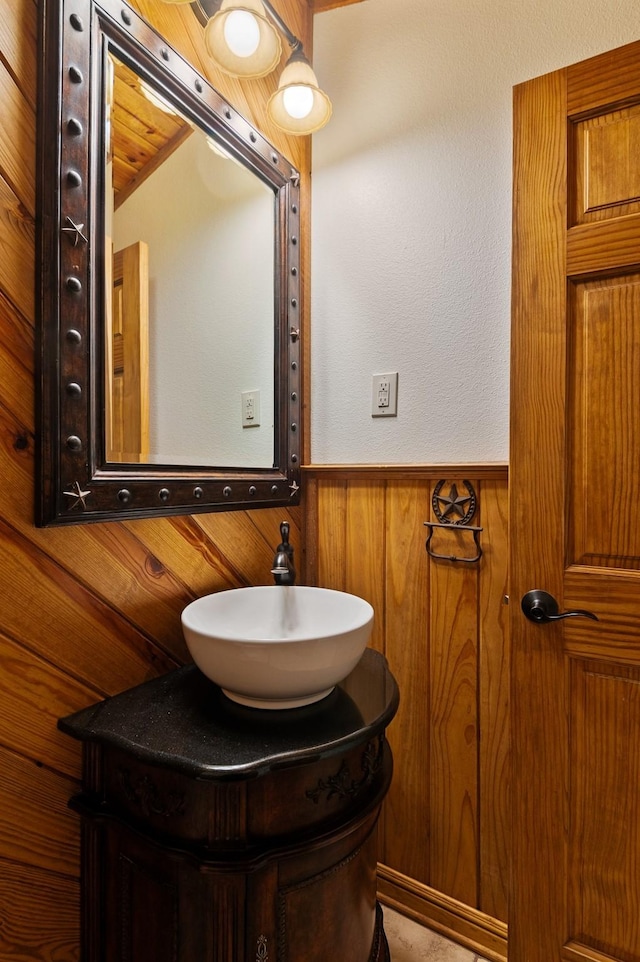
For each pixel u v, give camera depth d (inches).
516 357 40.4
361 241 53.5
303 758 27.3
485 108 46.8
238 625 40.9
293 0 53.8
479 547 45.4
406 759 49.1
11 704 29.6
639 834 35.6
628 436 36.3
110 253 34.8
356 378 53.7
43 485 30.2
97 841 31.4
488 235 46.6
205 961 26.4
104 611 34.9
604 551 37.1
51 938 31.3
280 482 51.4
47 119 30.0
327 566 54.5
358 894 32.4
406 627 49.4
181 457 41.5
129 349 36.8
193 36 42.0
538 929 39.0
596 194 37.3
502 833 44.1
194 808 27.0
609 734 36.8
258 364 49.8
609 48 41.4
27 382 30.0
